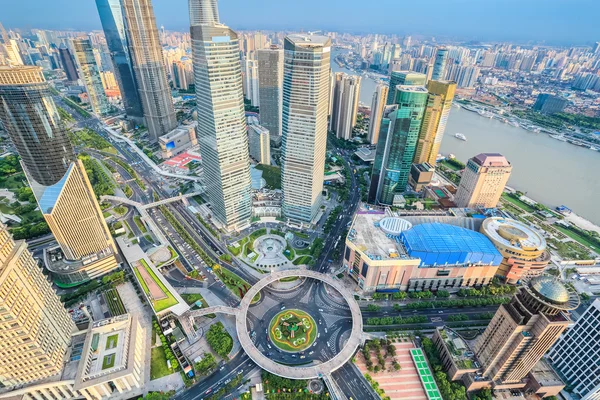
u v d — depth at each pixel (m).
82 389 190.50
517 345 188.38
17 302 172.00
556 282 181.25
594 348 198.88
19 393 187.62
